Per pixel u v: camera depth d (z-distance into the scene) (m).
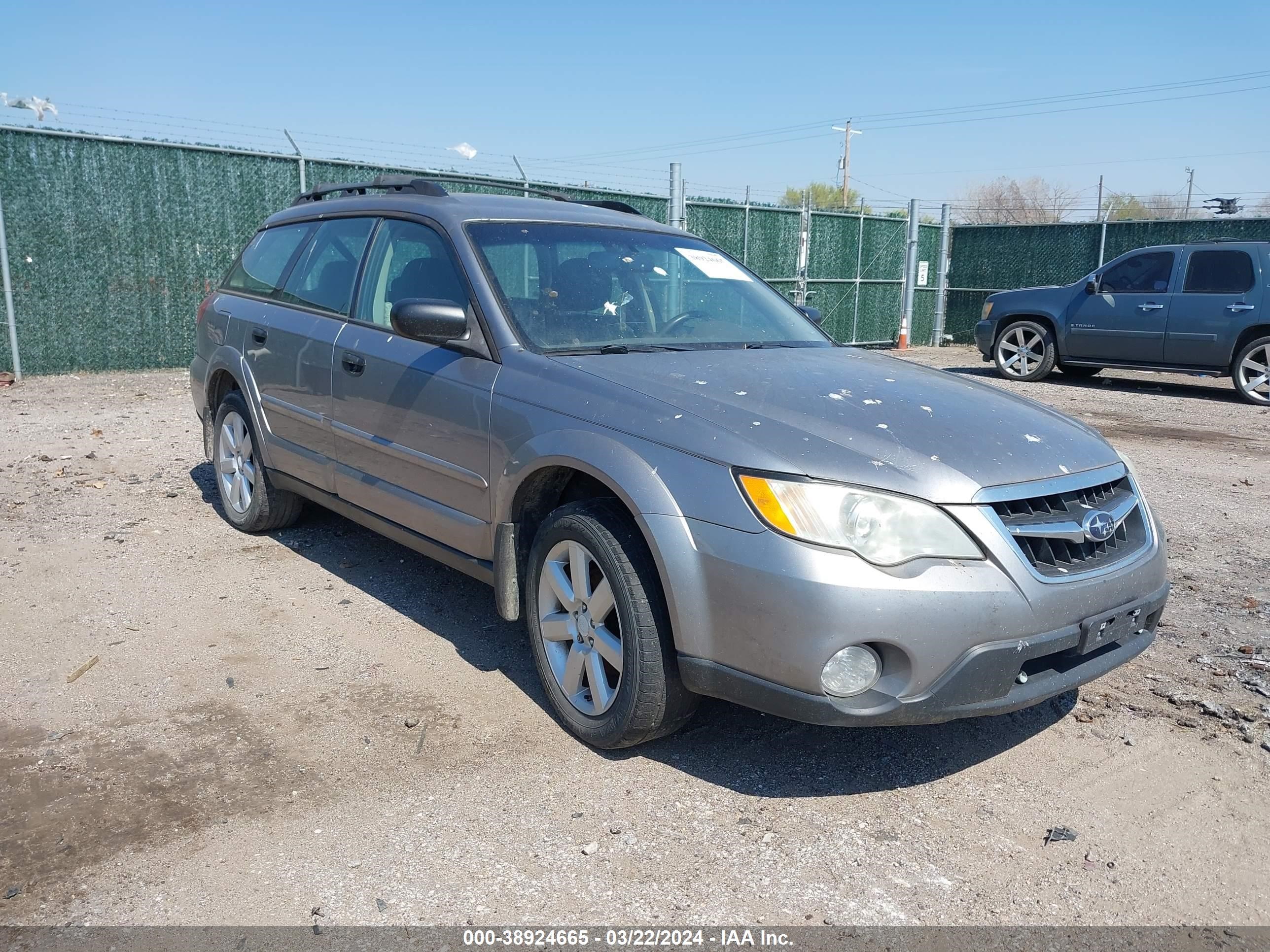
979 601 2.72
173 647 3.97
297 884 2.55
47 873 2.56
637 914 2.47
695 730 3.43
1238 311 11.83
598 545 3.07
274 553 5.15
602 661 3.21
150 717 3.40
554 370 3.43
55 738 3.24
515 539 3.50
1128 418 10.68
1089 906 2.55
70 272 11.09
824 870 2.67
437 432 3.78
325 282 4.77
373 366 4.14
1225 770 3.22
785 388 3.27
